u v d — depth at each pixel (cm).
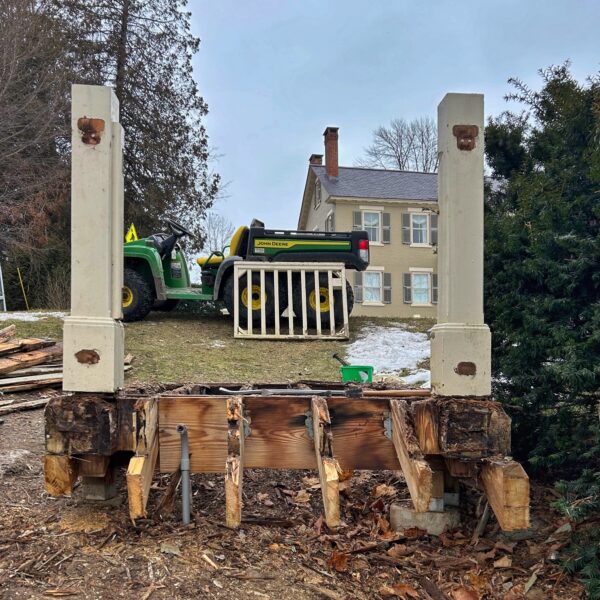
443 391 242
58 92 1398
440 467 268
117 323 247
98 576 208
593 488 255
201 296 916
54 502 277
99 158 240
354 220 2241
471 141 246
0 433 395
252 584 209
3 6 1373
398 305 2248
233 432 245
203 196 1808
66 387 240
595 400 301
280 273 904
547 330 311
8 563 217
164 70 1747
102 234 240
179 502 279
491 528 269
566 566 235
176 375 624
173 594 199
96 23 1653
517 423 334
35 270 1405
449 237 246
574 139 339
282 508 289
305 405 262
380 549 249
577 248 308
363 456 263
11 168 1341
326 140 2406
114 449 240
